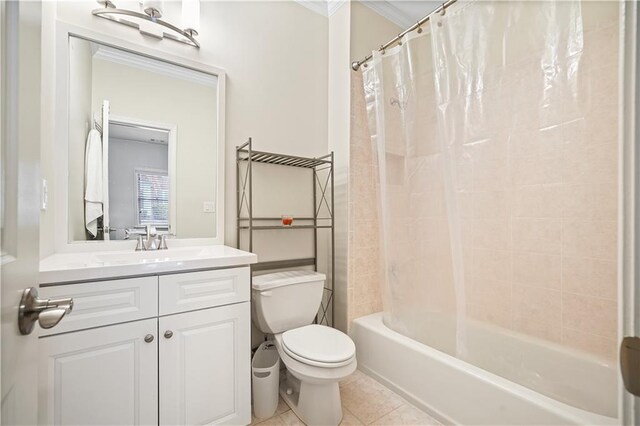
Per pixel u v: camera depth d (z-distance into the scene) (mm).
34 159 569
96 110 1481
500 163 1773
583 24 1511
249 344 1389
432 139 1943
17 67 500
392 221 1935
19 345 493
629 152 479
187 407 1222
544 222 1656
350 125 2107
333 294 2154
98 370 1048
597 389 1334
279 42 2074
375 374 1854
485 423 1297
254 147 1945
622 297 478
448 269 1886
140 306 1127
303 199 2166
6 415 443
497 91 1705
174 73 1689
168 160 1662
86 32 1440
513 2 1493
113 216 1517
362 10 2205
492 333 1724
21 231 508
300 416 1508
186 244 1688
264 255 1984
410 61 1856
